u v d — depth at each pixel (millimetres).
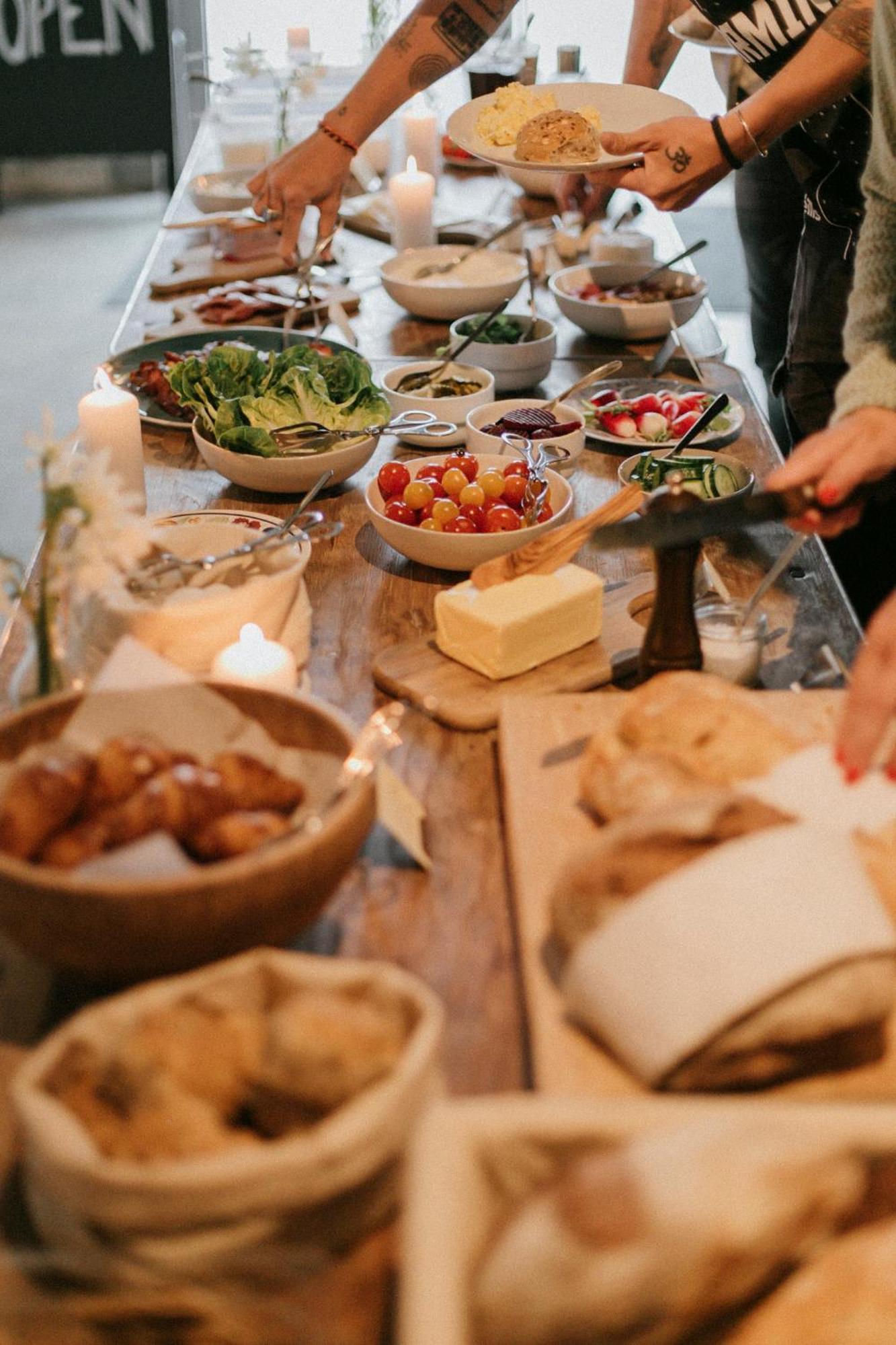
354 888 1001
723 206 5719
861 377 1293
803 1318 556
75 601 1134
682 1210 544
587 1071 770
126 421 1529
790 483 1154
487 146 2152
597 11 4859
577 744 1104
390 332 2305
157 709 937
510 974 915
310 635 1361
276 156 3043
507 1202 625
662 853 801
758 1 1821
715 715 952
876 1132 603
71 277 5133
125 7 4258
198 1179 586
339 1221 635
